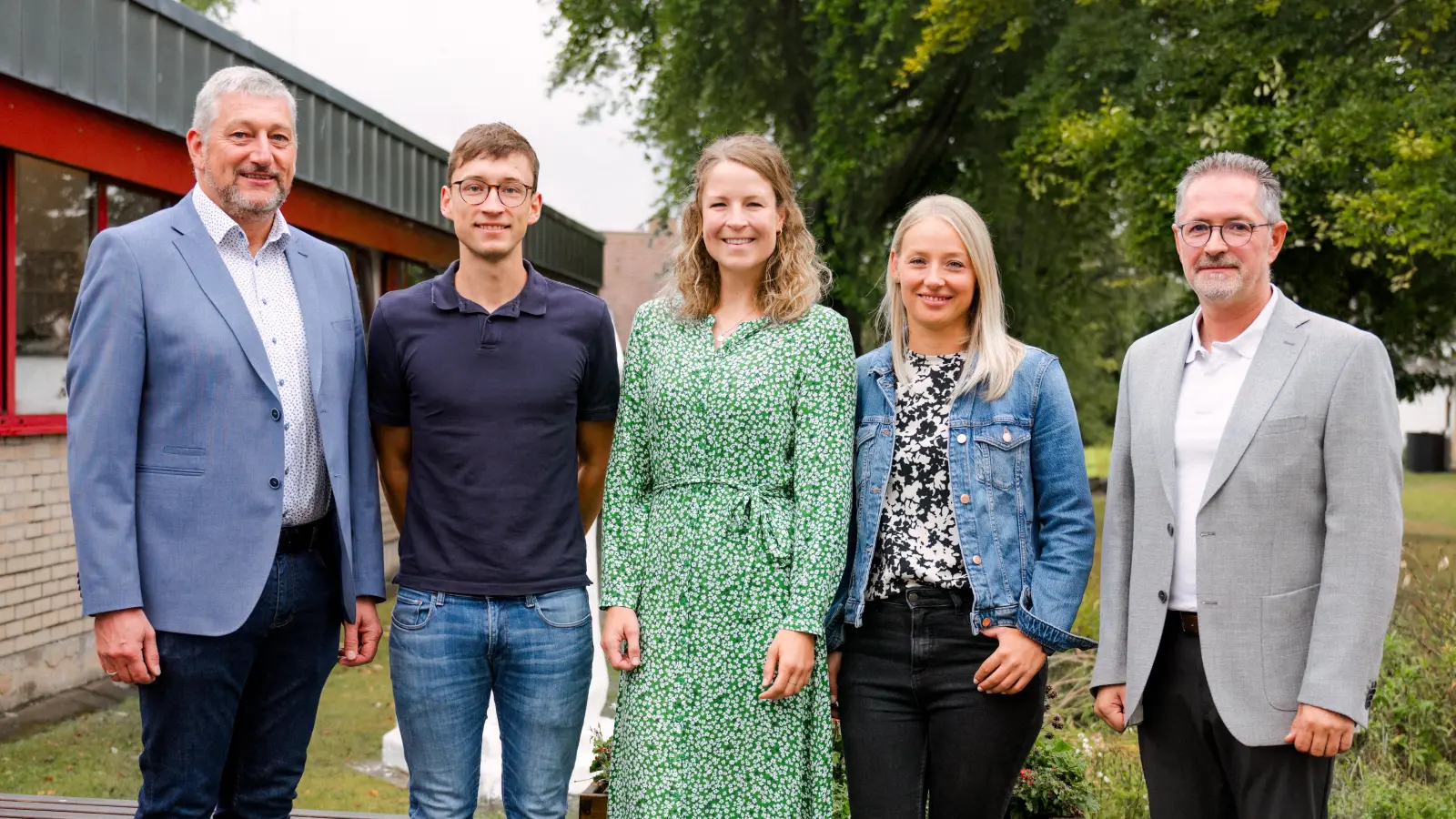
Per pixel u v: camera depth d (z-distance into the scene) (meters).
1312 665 2.12
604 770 3.37
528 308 2.58
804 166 13.79
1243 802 2.25
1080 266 15.60
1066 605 2.35
